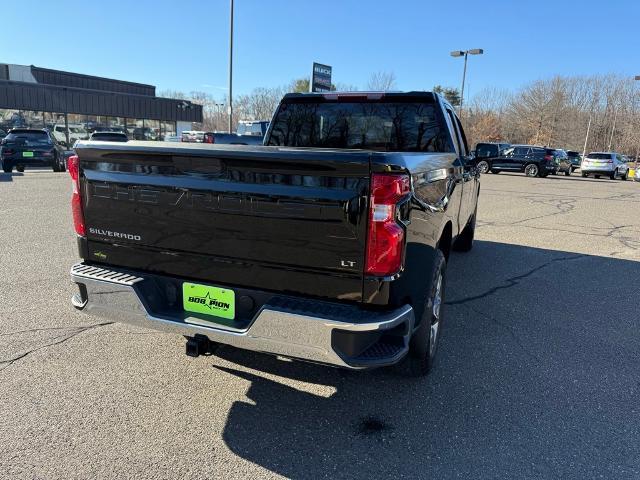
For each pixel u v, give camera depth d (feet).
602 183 88.02
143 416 9.25
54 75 130.00
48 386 10.16
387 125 15.94
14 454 8.02
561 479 7.87
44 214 28.76
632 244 27.68
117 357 11.57
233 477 7.72
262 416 9.44
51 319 13.51
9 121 96.84
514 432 9.14
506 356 12.39
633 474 8.04
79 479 7.51
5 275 17.08
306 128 16.88
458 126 18.12
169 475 7.69
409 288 8.67
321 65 85.51
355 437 8.86
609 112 269.23
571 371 11.68
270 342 8.29
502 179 83.25
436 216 10.44
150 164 9.04
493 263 22.17
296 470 7.93
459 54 111.45
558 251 25.20
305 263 8.25
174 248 9.20
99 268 10.01
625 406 10.17
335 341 7.89
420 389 10.62
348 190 7.77
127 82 149.28
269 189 8.17
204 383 10.57
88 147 9.55
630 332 14.23
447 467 8.11
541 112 274.57
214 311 9.11
